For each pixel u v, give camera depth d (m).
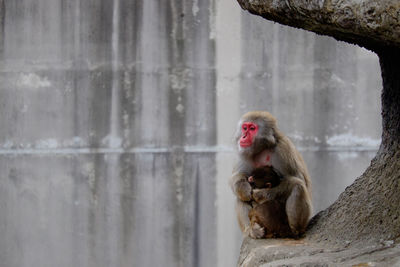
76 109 17.17
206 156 17.11
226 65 17.11
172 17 17.06
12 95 17.22
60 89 17.19
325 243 9.48
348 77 17.16
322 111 17.17
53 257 17.22
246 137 10.64
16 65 17.20
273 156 10.67
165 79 17.09
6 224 17.30
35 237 17.25
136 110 17.11
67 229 17.20
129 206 17.11
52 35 17.12
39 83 17.19
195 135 17.12
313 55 17.11
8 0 17.14
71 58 17.14
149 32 17.06
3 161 17.28
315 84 17.16
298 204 9.98
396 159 9.60
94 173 17.14
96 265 17.16
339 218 9.92
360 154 17.17
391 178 9.52
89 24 17.08
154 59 17.08
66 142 17.19
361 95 17.14
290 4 7.72
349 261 8.05
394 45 7.38
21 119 17.23
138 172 17.09
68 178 17.19
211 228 17.09
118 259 17.14
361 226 9.31
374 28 6.69
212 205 17.08
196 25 17.06
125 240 17.09
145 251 17.11
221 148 17.11
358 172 17.16
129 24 17.08
